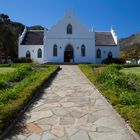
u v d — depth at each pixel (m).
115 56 57.09
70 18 53.72
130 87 15.41
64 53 53.69
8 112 9.09
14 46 65.81
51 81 20.17
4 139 7.85
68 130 8.62
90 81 19.23
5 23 67.88
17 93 12.56
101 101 12.67
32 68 30.73
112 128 8.80
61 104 12.05
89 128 8.81
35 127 8.88
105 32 60.28
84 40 53.84
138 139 7.64
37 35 57.50
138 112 9.34
